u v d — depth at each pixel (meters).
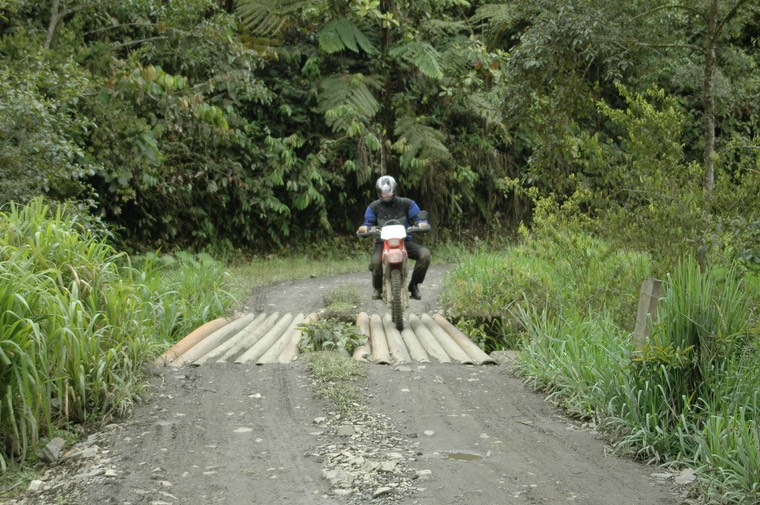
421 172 17.22
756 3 7.77
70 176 9.48
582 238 8.87
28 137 8.29
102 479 4.24
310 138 17.19
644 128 7.75
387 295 8.33
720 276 6.65
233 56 12.95
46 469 4.47
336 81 16.30
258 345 7.46
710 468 4.16
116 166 12.41
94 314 5.72
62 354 4.96
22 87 8.40
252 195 16.25
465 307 9.02
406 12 17.03
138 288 7.31
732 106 10.54
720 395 4.71
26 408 4.57
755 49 12.48
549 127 8.22
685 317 4.93
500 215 19.75
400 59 17.12
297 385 6.11
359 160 16.73
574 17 7.48
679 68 11.82
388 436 4.97
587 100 8.29
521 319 8.28
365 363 6.92
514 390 6.14
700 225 7.12
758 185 6.91
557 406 5.71
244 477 4.28
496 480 4.23
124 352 5.89
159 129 12.97
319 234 17.70
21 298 4.67
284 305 10.36
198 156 15.00
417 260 8.84
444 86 17.48
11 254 5.39
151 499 3.97
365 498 4.00
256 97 13.72
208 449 4.71
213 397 5.79
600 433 5.07
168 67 13.99
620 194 8.34
